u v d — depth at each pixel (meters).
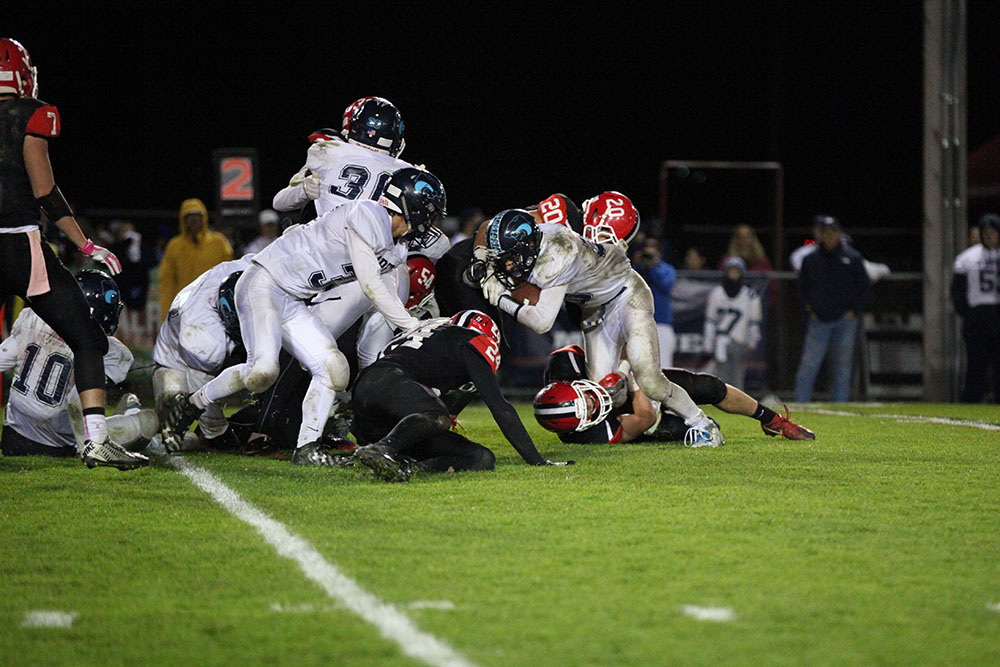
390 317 19.75
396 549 13.45
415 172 19.94
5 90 18.06
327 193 22.06
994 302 44.22
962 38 46.72
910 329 47.84
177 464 20.97
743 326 45.41
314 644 10.09
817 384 47.12
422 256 23.16
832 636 10.32
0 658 9.90
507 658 9.72
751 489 17.61
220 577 12.30
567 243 21.41
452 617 10.81
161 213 52.41
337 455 21.06
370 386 18.95
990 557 13.13
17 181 17.78
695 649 9.96
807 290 42.56
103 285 22.34
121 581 12.20
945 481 18.61
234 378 20.31
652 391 22.75
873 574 12.35
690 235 61.84
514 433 19.98
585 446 23.52
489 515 15.41
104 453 18.22
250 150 41.59
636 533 14.27
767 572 12.41
